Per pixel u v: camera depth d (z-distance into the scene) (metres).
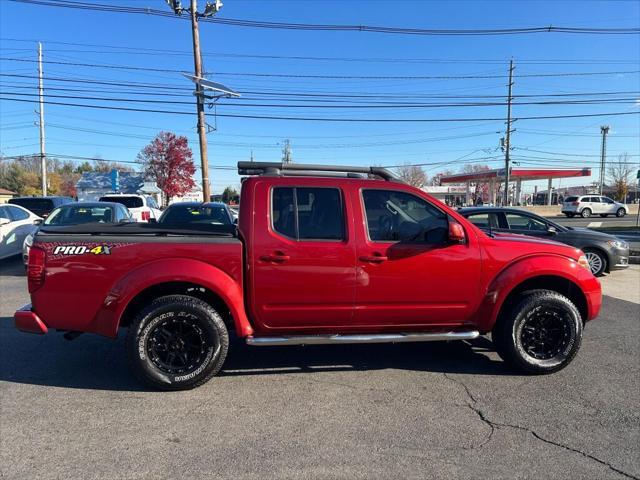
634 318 6.82
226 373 4.65
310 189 4.33
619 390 4.25
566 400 4.04
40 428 3.52
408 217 4.45
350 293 4.28
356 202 4.34
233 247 4.14
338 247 4.24
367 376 4.59
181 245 4.10
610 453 3.20
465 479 2.91
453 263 4.41
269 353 5.26
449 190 85.50
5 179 82.12
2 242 11.37
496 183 71.75
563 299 4.53
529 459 3.13
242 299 4.20
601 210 41.78
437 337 4.42
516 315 4.50
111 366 4.80
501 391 4.23
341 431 3.50
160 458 3.13
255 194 4.25
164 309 4.06
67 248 4.03
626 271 11.29
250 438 3.39
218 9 19.64
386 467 3.03
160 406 3.90
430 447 3.27
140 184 56.44
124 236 4.09
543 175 55.62
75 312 4.07
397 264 4.31
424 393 4.19
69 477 2.91
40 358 5.03
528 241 4.68
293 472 2.97
